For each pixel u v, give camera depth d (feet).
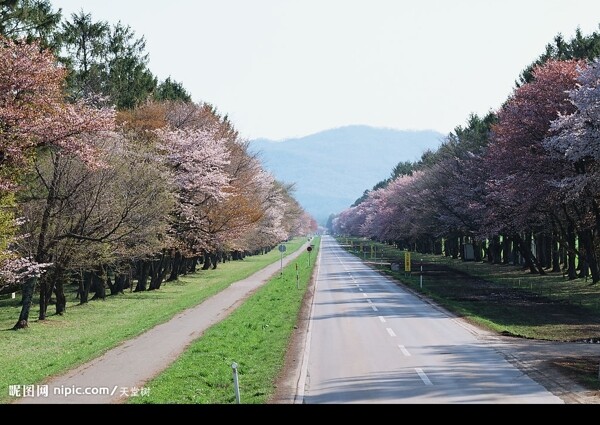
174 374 61.31
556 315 117.19
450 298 148.46
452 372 61.41
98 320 123.24
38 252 113.39
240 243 258.98
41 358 79.97
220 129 219.41
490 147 192.24
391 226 421.18
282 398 51.01
